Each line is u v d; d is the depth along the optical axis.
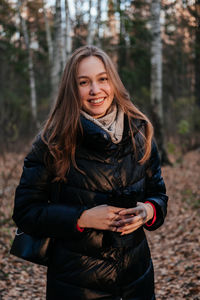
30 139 10.80
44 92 21.09
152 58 9.59
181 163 10.11
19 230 1.41
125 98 1.41
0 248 3.98
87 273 1.27
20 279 3.33
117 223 1.20
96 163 1.30
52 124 1.37
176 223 5.12
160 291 3.10
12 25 14.46
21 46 16.47
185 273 3.32
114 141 1.31
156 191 1.51
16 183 6.18
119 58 15.77
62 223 1.23
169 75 20.16
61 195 1.32
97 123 1.31
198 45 12.41
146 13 13.91
